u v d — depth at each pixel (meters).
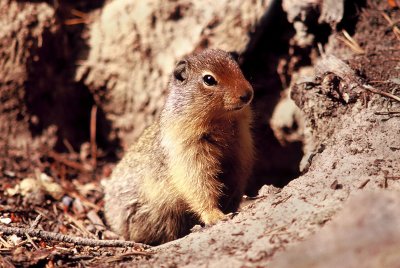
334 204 7.80
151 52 14.68
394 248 5.46
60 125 15.23
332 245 5.94
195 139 10.31
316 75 11.13
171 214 11.10
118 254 8.76
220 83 9.97
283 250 7.12
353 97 10.40
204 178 10.33
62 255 8.62
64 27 15.04
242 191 11.30
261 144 14.01
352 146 9.37
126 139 15.47
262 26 13.36
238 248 7.72
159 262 7.95
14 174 13.52
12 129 14.64
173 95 10.61
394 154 8.88
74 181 14.02
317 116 10.95
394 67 10.94
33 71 14.56
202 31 14.10
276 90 13.79
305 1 12.71
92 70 15.07
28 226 11.10
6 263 8.30
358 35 12.25
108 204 11.91
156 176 10.89
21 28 14.37
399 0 12.55
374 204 6.28
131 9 14.80
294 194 8.57
